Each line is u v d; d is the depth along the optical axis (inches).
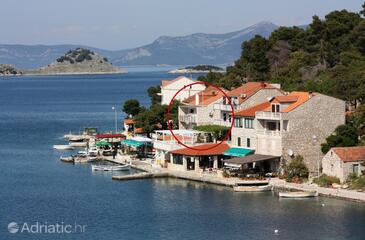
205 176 6845.5
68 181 7032.5
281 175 6614.2
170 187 6574.8
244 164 6835.6
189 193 6264.8
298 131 6776.6
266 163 6855.3
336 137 6678.2
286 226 5078.7
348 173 6161.4
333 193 5866.1
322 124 6850.4
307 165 6776.6
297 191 6023.6
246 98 7578.7
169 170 7317.9
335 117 6899.6
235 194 6166.3
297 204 5689.0
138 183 6825.8
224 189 6407.5
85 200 6092.5
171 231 5039.4
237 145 7322.8
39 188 6683.1
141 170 7588.6
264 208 5600.4
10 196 6314.0
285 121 6766.7
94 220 5393.7
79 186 6742.1
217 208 5659.5
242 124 7244.1
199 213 5521.7
